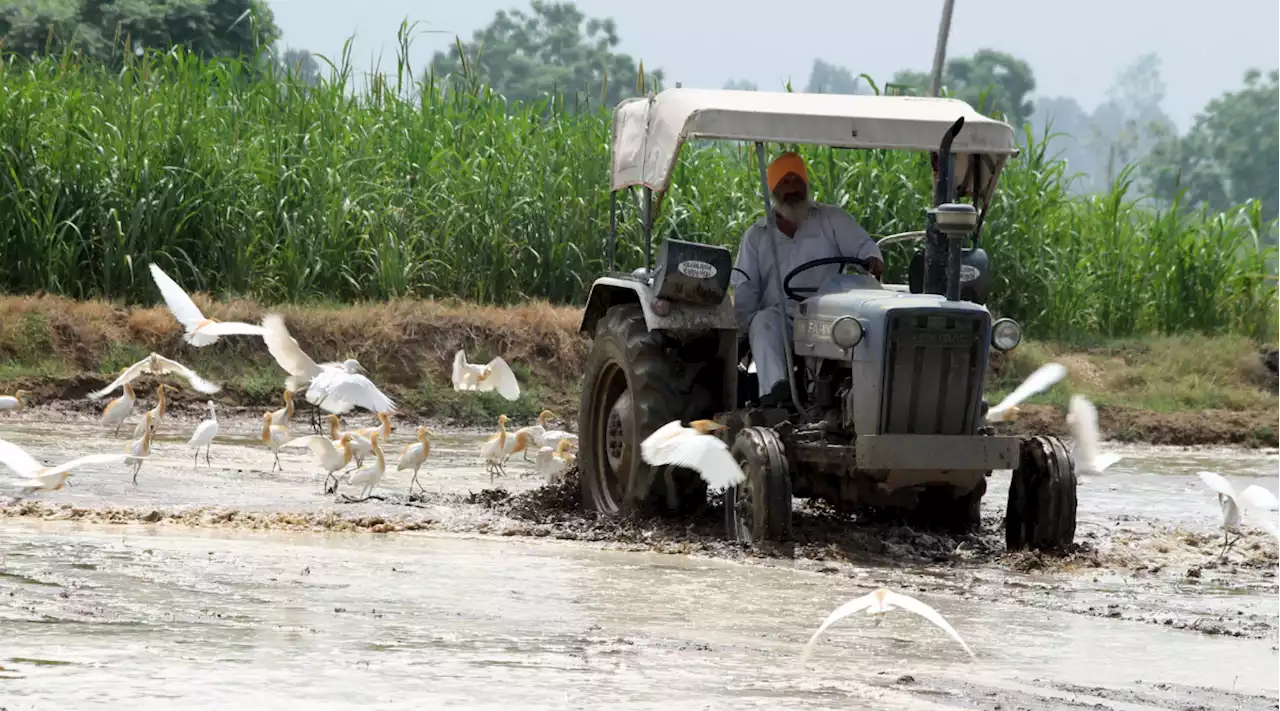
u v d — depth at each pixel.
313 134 55.22
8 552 21.53
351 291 53.12
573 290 54.94
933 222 26.44
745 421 26.22
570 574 22.25
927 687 16.28
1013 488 26.31
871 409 24.61
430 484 32.50
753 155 57.00
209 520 25.52
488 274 54.25
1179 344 57.25
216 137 54.44
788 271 27.19
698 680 16.11
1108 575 24.27
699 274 26.20
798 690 15.84
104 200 50.91
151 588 19.61
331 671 15.80
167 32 111.12
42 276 49.94
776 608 20.36
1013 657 18.08
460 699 14.88
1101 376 53.47
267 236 53.00
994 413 23.78
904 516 28.05
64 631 17.08
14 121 51.19
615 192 30.55
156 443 36.34
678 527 26.98
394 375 47.25
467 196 55.31
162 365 24.44
